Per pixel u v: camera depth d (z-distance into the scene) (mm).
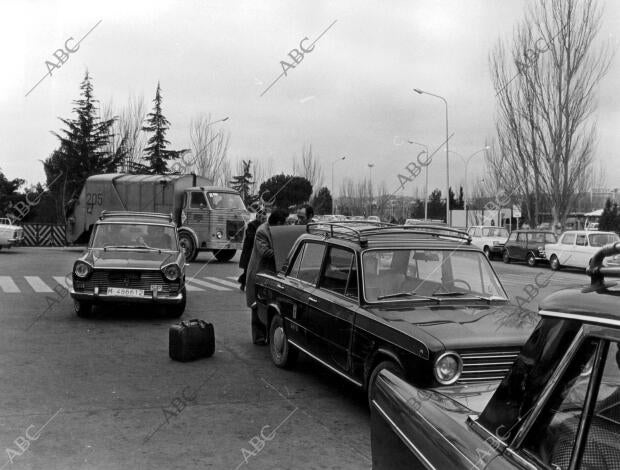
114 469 4191
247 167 46719
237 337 8891
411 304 5512
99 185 23812
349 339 5480
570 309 1834
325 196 60656
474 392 2799
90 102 42156
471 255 6148
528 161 32375
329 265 6281
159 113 44406
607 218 43000
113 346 8055
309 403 5781
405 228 6578
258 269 8430
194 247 21781
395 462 2592
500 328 4941
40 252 26469
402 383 2777
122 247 10828
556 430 1818
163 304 9883
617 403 1747
